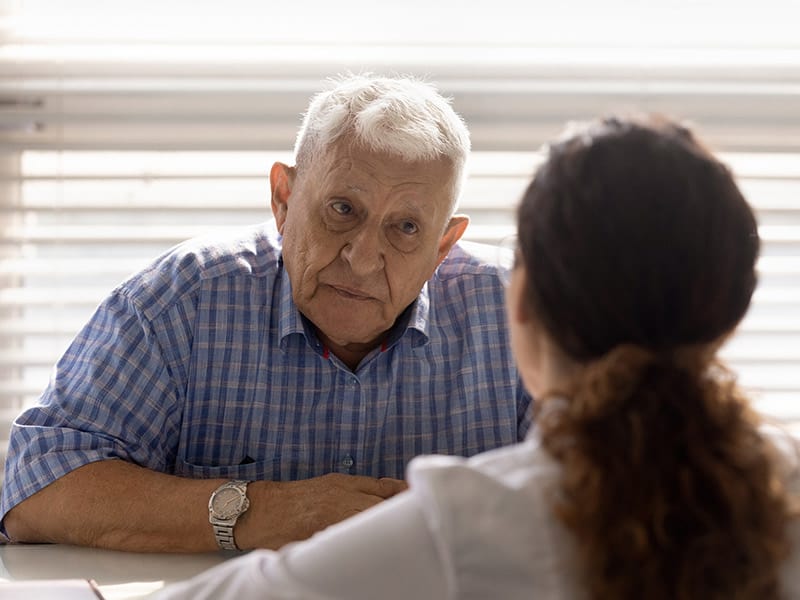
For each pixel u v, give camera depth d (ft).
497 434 5.94
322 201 5.15
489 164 7.49
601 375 2.52
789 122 7.67
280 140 7.33
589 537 2.39
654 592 2.36
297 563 2.56
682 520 2.41
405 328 5.75
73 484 5.14
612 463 2.43
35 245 7.26
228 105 7.29
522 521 2.46
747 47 7.61
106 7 7.23
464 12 7.43
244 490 4.99
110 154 7.27
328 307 5.31
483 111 7.46
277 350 5.67
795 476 2.73
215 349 5.61
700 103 7.59
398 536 2.50
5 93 7.18
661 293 2.52
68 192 7.25
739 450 2.48
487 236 7.45
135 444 5.42
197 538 4.99
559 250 2.55
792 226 7.75
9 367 7.27
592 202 2.52
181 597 2.71
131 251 7.32
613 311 2.54
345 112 5.15
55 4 7.21
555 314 2.61
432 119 5.15
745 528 2.43
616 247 2.51
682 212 2.50
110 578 4.72
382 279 5.25
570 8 7.49
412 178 5.09
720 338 2.65
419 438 5.86
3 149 7.19
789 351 7.69
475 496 2.48
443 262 6.09
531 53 7.48
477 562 2.43
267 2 7.29
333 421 5.72
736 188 2.59
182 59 7.25
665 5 7.55
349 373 5.69
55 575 4.75
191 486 5.06
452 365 5.92
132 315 5.49
